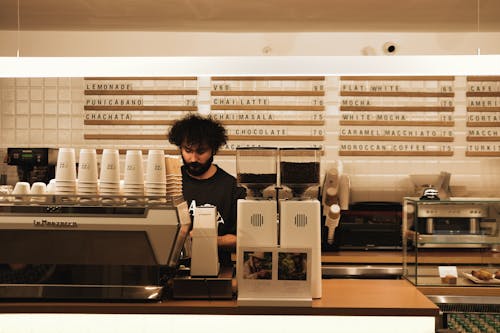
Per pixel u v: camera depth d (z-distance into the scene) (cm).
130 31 483
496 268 329
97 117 492
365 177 489
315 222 226
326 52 484
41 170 418
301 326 221
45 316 221
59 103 493
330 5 397
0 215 213
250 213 224
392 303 221
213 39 486
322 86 488
